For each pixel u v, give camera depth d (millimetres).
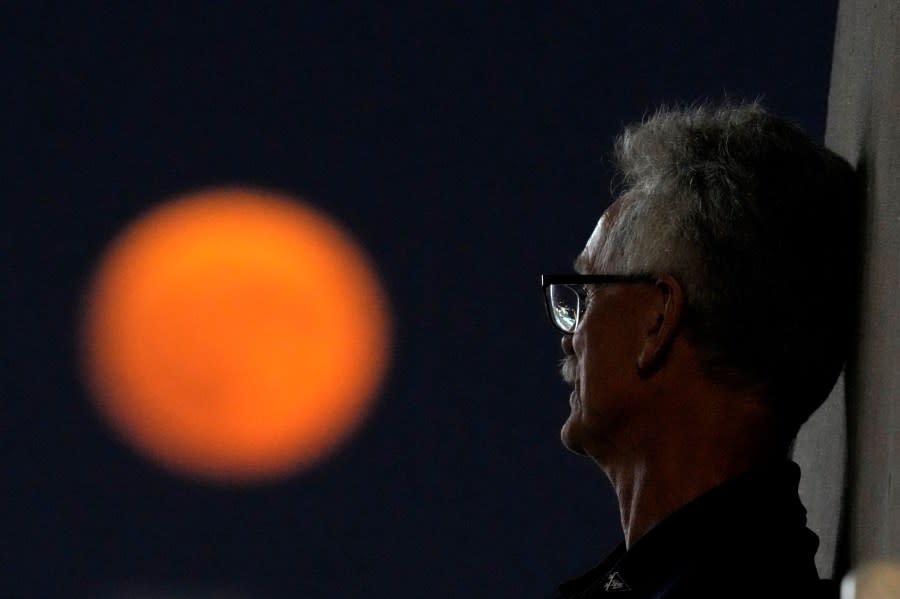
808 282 4625
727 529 4461
